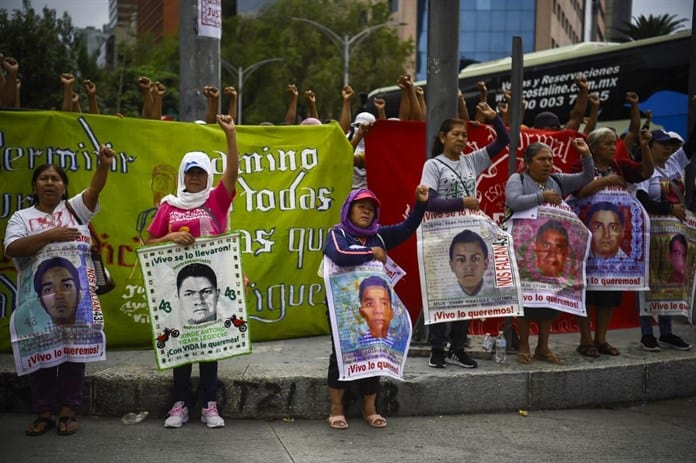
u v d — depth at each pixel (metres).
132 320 6.28
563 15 79.06
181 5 8.35
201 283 5.12
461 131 5.82
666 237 6.65
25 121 6.09
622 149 7.32
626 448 4.89
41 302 4.89
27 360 4.87
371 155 6.67
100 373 5.39
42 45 32.59
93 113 7.05
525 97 15.07
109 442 4.80
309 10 46.97
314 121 7.53
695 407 5.97
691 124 7.76
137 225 6.30
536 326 7.29
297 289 6.75
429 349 6.20
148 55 57.91
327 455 4.65
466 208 5.79
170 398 5.33
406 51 46.59
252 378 5.36
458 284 5.84
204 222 5.19
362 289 5.17
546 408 5.75
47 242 4.89
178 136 6.44
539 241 6.05
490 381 5.62
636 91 13.07
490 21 72.81
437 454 4.71
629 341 6.98
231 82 49.22
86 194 5.04
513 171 6.27
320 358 6.00
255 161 6.62
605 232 6.43
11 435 4.91
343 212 5.27
